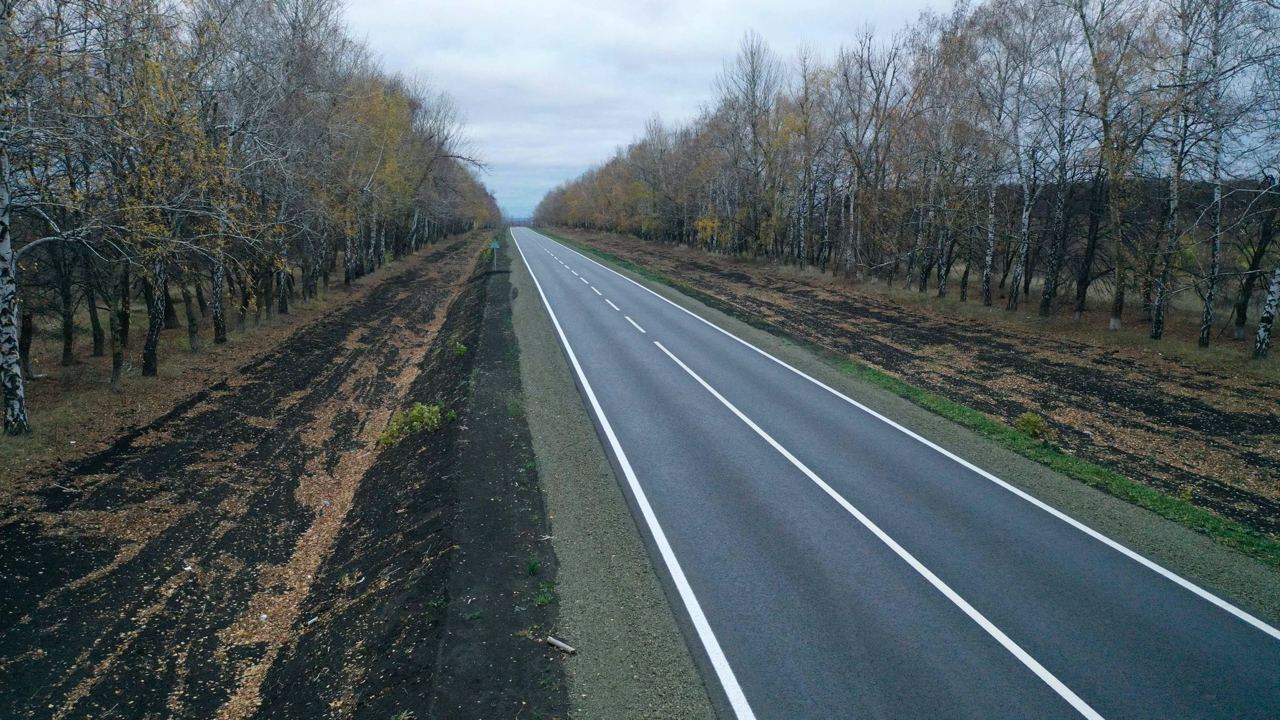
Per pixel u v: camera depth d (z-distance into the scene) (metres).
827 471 11.55
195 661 8.46
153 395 16.84
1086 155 23.88
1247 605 7.66
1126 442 13.70
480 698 6.16
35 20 12.16
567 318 25.91
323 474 14.02
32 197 13.06
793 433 13.48
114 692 7.80
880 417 14.57
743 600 7.75
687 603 7.69
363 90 34.16
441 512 9.93
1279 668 6.57
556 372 17.83
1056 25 24.61
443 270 51.75
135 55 14.13
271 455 14.55
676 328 24.39
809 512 9.99
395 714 6.18
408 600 8.14
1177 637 7.05
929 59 32.84
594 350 20.56
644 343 21.72
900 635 7.09
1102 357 21.08
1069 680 6.41
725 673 6.53
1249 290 22.95
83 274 20.03
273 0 24.72
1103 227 26.33
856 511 10.02
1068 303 31.39
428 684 6.38
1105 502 10.35
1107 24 23.06
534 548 8.88
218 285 22.52
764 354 20.50
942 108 31.12
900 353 21.70
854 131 38.78
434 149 49.22
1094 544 9.05
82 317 31.48
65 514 10.95
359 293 36.75
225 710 7.63
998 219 30.94
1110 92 22.05
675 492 10.67
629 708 6.08
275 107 21.75
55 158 13.27
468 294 34.81
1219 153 19.88
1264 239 21.45
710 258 59.25
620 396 15.88
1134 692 6.24
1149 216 25.03
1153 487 11.39
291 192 22.91
